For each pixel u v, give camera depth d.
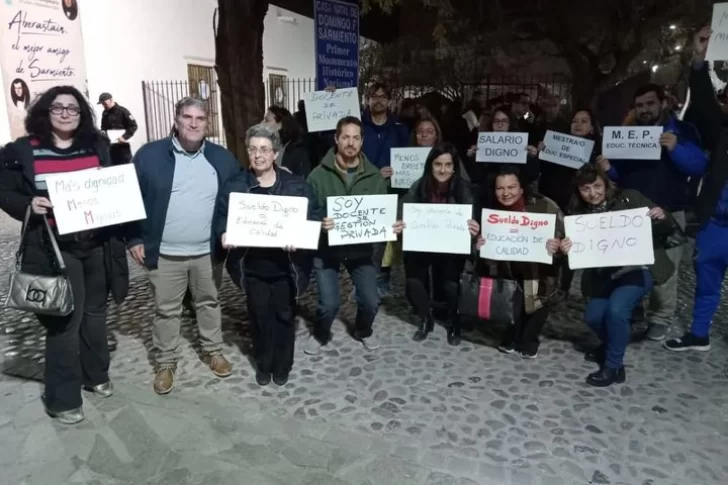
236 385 4.00
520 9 7.95
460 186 4.39
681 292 5.77
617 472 3.07
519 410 3.67
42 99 3.21
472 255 4.56
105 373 3.83
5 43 9.36
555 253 4.11
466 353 4.51
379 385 4.00
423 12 8.05
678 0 7.20
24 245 3.30
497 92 11.30
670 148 4.24
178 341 4.00
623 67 8.05
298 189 3.84
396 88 11.12
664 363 4.29
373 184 4.34
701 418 3.57
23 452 3.24
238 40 5.65
